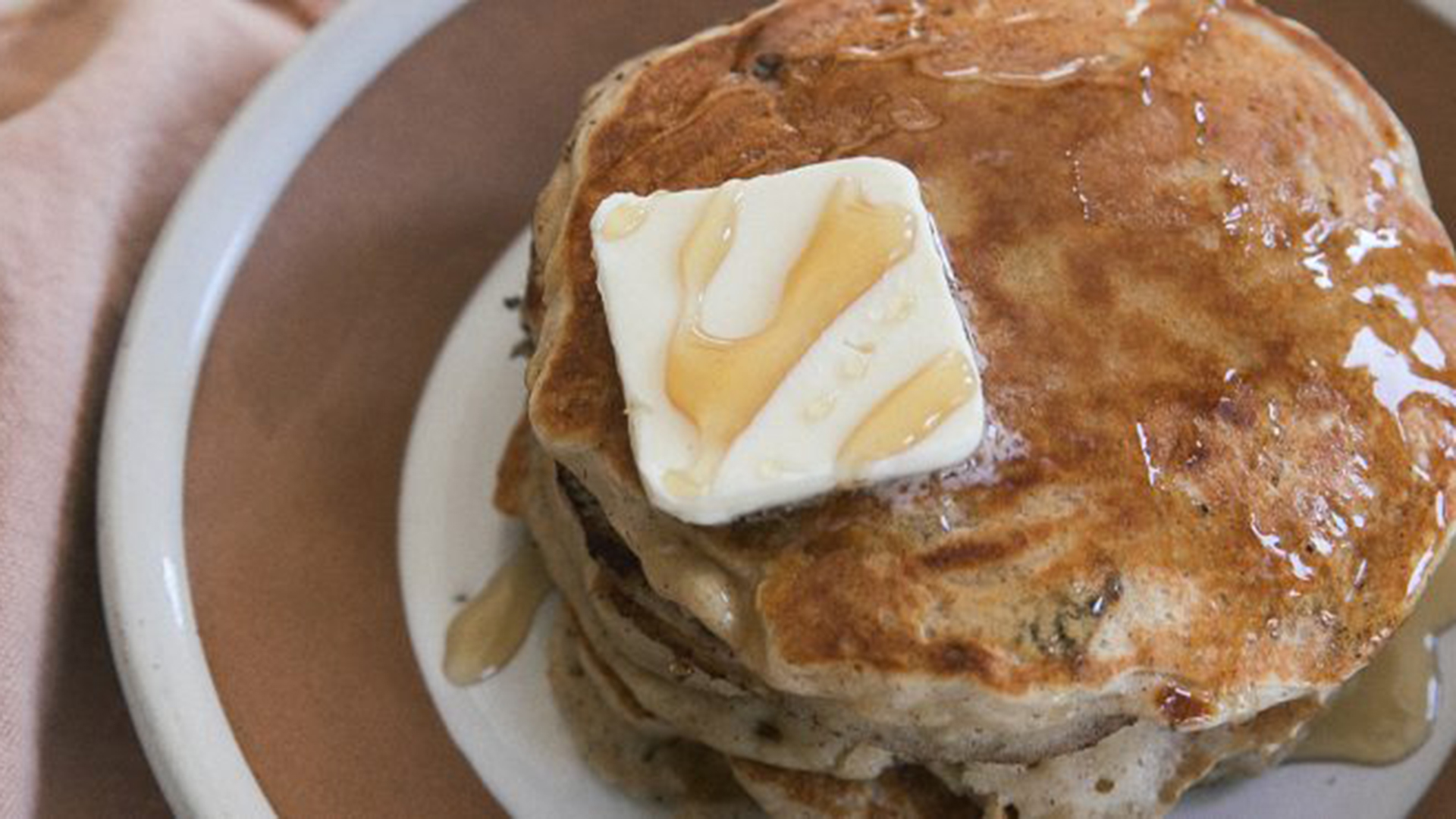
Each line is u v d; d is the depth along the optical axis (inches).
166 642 12.5
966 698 10.8
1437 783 12.4
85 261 13.5
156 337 13.2
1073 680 10.8
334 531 13.3
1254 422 11.2
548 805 12.7
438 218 14.2
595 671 12.5
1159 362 11.3
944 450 10.7
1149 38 12.3
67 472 13.0
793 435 10.7
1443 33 13.6
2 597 12.5
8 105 14.3
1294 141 12.0
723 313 11.0
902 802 12.0
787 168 11.8
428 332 13.9
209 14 14.7
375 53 14.1
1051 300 11.4
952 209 11.6
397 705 12.9
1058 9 12.4
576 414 11.2
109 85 14.1
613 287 11.1
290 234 13.8
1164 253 11.5
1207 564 11.0
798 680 10.9
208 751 12.3
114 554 12.6
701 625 11.4
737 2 14.6
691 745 12.6
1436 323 11.7
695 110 12.1
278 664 12.8
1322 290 11.6
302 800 12.4
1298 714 11.9
